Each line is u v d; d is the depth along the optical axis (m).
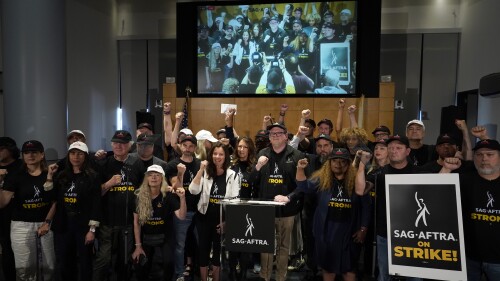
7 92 6.06
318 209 3.57
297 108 8.96
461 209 2.76
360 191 3.33
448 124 8.00
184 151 4.15
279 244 3.89
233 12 9.23
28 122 6.02
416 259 2.80
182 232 4.08
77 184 3.83
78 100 8.89
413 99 9.98
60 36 6.36
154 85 10.87
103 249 3.93
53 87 6.24
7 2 5.93
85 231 3.84
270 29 9.12
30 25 5.96
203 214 3.86
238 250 2.82
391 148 3.30
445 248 2.74
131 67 10.94
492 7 7.73
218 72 9.35
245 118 9.16
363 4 8.69
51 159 6.20
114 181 3.85
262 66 9.19
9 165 4.34
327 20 8.90
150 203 3.84
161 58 10.80
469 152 4.09
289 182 3.95
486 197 2.88
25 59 5.96
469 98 8.94
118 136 4.03
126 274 4.10
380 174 3.37
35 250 3.88
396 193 2.89
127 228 3.91
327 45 8.94
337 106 8.81
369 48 8.70
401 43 9.92
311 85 9.04
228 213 2.83
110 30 10.47
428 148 4.83
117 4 10.86
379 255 3.31
